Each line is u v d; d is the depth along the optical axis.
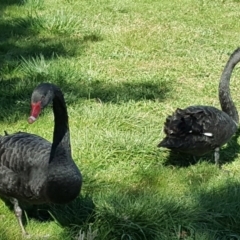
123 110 7.86
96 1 12.96
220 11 12.64
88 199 5.79
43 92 4.77
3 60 9.64
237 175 6.56
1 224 5.60
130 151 6.80
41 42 10.57
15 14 11.99
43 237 5.44
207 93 8.70
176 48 10.49
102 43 10.58
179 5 12.91
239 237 5.42
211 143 6.36
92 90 8.63
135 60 9.88
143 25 11.57
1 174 5.31
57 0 12.96
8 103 8.18
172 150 6.76
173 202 5.73
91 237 5.12
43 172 5.06
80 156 6.68
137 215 5.50
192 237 5.36
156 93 8.65
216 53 10.33
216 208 5.77
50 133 7.32
